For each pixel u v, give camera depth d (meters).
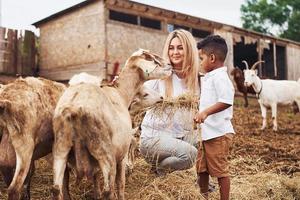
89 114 3.86
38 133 4.39
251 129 12.82
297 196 5.87
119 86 4.93
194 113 5.19
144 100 5.30
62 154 3.96
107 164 3.94
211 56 4.62
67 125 3.89
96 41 18.11
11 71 18.67
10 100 4.12
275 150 9.16
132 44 18.89
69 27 19.16
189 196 5.16
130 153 5.95
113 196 3.96
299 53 29.33
